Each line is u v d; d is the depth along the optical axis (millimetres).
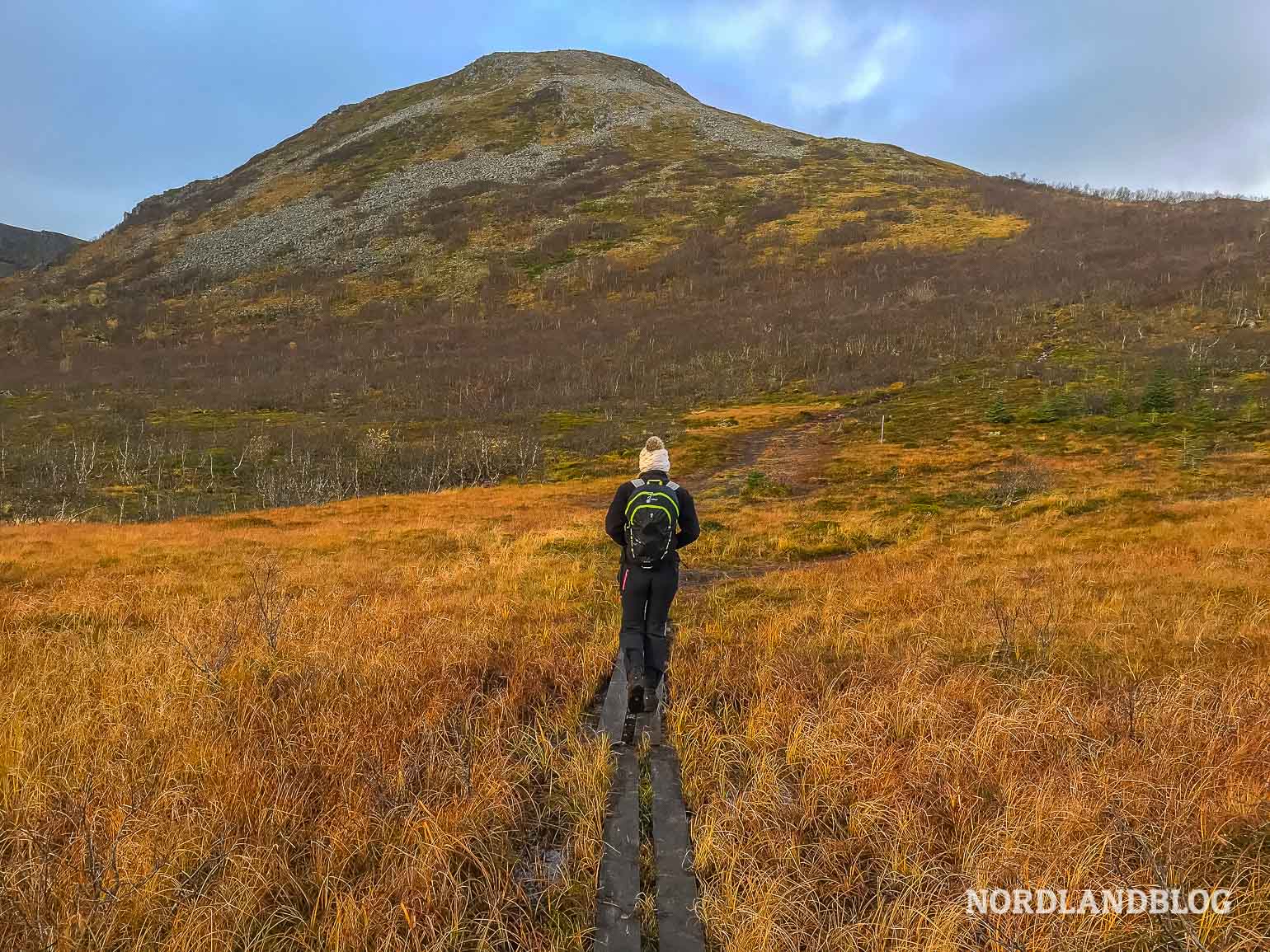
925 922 2482
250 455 45719
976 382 47906
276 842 2947
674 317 78500
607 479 37188
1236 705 3998
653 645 4434
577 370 65625
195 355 81562
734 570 12641
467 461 43500
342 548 16203
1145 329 52281
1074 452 29609
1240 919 2395
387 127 157250
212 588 10289
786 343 65125
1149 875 2619
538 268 100062
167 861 2779
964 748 3678
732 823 3154
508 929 2566
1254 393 35188
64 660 5641
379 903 2568
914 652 5609
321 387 66000
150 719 4160
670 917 2654
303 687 4863
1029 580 9086
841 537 15891
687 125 149875
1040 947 2326
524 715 4613
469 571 11367
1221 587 7805
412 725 4129
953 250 87312
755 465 34938
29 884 2615
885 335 62031
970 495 23125
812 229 101000
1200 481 21469
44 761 3541
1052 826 2930
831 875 2895
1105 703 4246
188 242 123000
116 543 16969
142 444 47781
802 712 4285
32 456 44250
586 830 3139
